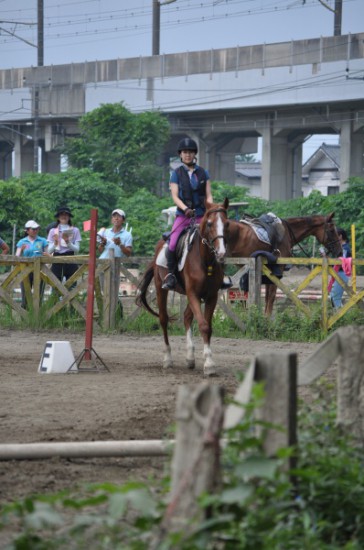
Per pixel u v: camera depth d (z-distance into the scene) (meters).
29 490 6.57
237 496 4.32
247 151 80.12
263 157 69.69
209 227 12.61
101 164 60.88
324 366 6.00
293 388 5.18
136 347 16.11
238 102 68.25
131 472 7.11
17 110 80.00
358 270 41.81
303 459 5.49
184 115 72.44
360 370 6.02
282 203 53.66
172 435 8.09
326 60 64.31
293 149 71.62
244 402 4.85
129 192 58.56
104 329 18.44
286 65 66.00
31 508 4.70
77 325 18.69
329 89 64.19
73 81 76.38
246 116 70.12
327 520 5.35
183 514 4.35
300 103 65.44
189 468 4.38
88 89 75.50
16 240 47.34
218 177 76.94
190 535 4.23
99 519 4.62
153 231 42.28
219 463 4.38
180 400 4.45
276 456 5.13
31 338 17.41
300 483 5.35
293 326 17.56
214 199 52.03
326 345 6.01
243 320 17.97
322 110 66.69
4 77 81.00
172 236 13.24
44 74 78.38
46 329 18.64
